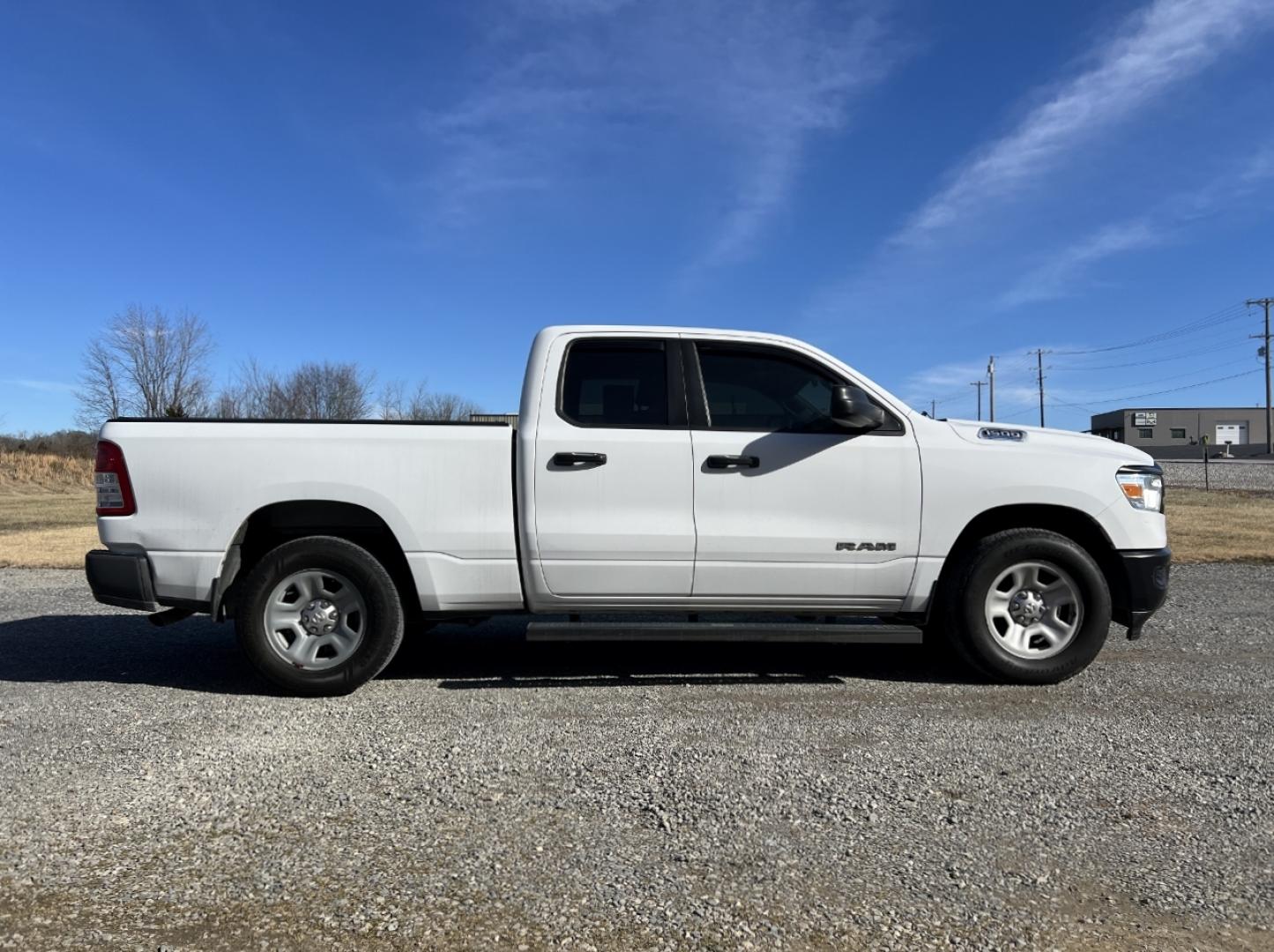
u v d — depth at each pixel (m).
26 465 31.75
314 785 3.57
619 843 3.04
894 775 3.67
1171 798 3.43
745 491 4.95
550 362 5.05
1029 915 2.57
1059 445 5.12
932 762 3.83
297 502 4.98
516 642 6.43
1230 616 7.27
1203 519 16.17
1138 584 5.07
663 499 4.93
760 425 5.07
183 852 2.97
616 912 2.58
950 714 4.53
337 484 4.89
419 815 3.27
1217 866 2.88
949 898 2.67
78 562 11.41
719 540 4.92
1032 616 5.09
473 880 2.78
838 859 2.92
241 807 3.36
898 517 5.00
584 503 4.91
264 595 4.83
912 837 3.09
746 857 2.94
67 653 6.07
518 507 4.94
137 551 4.89
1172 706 4.68
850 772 3.70
